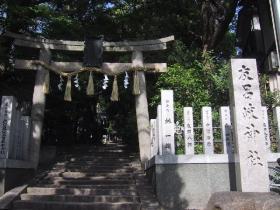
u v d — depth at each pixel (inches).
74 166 525.3
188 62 581.3
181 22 676.1
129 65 521.7
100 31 670.5
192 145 379.2
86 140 884.0
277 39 177.6
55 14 591.2
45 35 595.8
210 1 605.3
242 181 310.2
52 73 641.6
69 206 345.4
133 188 404.5
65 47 526.0
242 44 805.2
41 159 618.5
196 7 665.6
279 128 396.5
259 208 203.2
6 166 365.7
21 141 442.0
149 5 673.0
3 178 362.0
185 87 490.6
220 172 366.6
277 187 319.3
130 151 678.5
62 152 668.1
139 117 506.6
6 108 392.2
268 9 606.2
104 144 861.8
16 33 560.4
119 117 812.0
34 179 428.1
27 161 441.1
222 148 393.4
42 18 577.6
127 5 679.1
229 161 369.1
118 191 386.9
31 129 483.8
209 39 611.8
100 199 366.0
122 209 346.9
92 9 673.6
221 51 789.2
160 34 665.6
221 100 477.1
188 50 614.9
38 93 502.6
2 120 387.5
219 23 586.2
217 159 369.1
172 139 375.9
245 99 327.0
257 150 316.8
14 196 351.6
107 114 876.0
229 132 385.1
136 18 673.6
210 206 229.1
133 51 529.0
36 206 344.8
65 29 591.5
